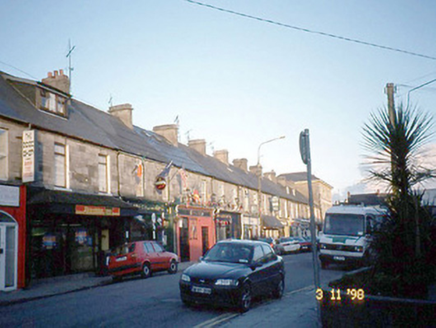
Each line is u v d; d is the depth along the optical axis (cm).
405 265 649
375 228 680
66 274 1861
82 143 2008
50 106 1981
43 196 1644
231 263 1069
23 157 1617
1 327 851
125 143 2481
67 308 1059
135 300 1147
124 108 2942
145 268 1830
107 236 2150
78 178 1956
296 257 3145
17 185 1585
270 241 3622
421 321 571
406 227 648
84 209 1766
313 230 683
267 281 1112
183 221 3003
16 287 1529
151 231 2550
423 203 661
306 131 683
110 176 2194
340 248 1923
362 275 789
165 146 3225
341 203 2423
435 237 652
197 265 1065
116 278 1848
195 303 1054
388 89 1126
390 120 658
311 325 785
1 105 1633
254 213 4322
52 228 1817
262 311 978
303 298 1159
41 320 913
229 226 3766
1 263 1505
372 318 611
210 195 3422
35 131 1625
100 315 947
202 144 4147
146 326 833
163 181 2608
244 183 4262
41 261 1741
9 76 1925
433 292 634
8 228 1555
